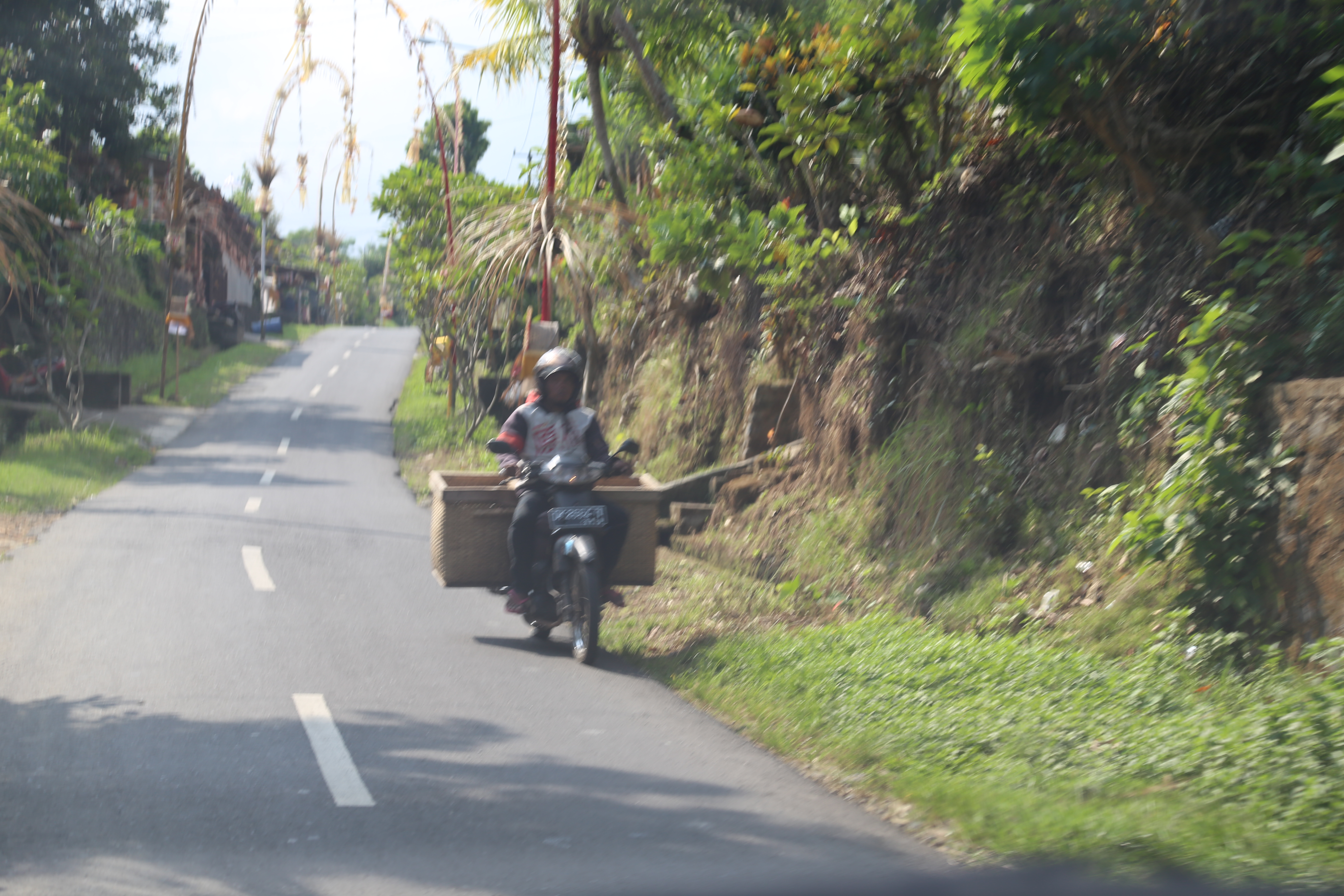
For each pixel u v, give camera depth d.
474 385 26.08
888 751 5.81
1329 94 7.23
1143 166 8.26
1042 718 6.11
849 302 11.88
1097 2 7.59
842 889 3.29
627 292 17.62
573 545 8.06
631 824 4.74
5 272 21.45
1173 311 8.38
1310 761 4.83
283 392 40.59
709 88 13.76
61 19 31.19
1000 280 10.46
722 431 15.59
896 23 10.41
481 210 15.62
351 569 11.87
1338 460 6.24
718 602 10.21
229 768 5.39
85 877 4.06
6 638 8.10
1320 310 7.09
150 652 7.83
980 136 11.09
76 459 20.88
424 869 4.20
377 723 6.27
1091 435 8.91
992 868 4.17
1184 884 3.54
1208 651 6.64
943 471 10.16
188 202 48.09
